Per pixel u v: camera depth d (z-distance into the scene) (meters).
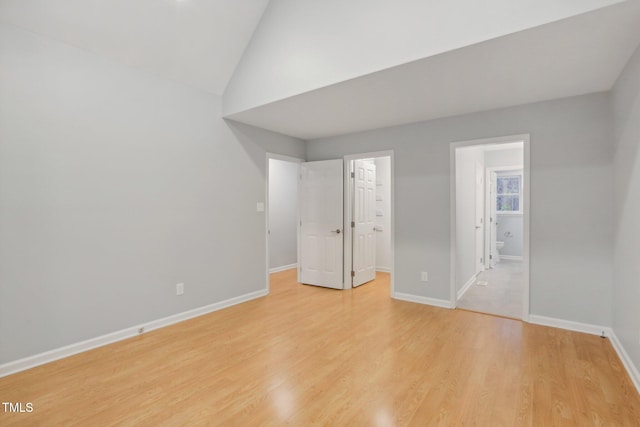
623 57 2.37
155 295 3.31
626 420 1.85
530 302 3.39
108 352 2.77
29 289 2.52
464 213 4.61
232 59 3.63
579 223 3.14
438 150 3.95
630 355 2.37
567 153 3.19
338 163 4.79
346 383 2.25
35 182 2.54
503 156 6.39
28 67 2.50
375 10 2.61
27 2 2.38
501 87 2.94
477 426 1.80
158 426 1.82
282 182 6.29
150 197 3.27
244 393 2.14
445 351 2.74
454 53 2.31
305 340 2.99
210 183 3.83
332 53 2.88
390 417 1.89
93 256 2.87
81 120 2.78
